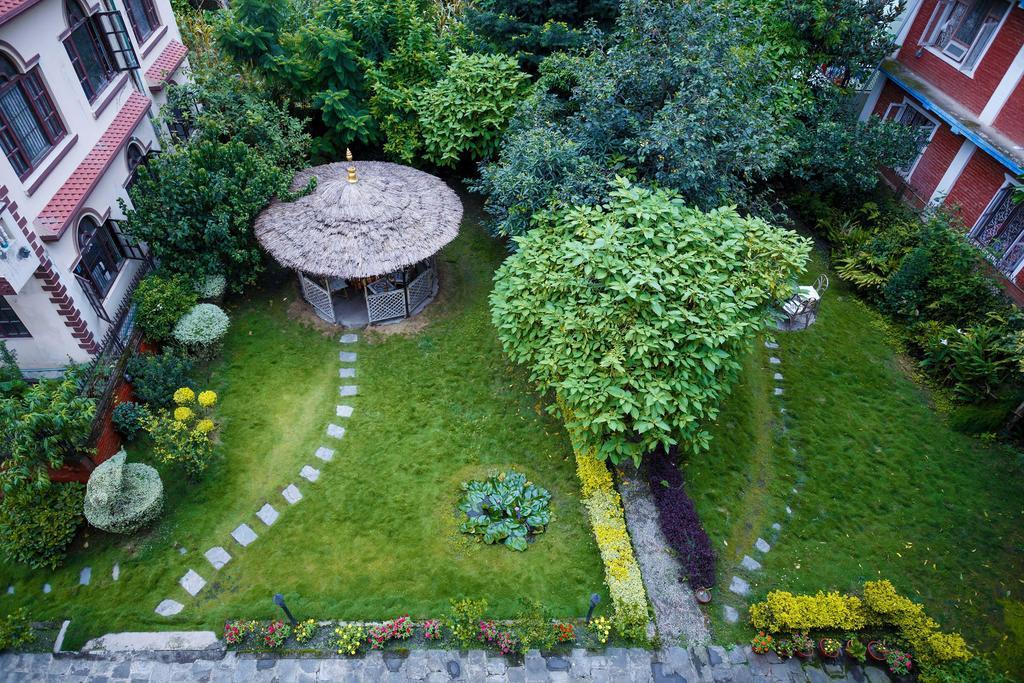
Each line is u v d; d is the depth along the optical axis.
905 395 14.05
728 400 13.71
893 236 16.41
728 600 10.46
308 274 15.09
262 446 12.41
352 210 14.09
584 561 10.89
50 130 11.27
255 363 14.07
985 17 16.06
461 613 9.73
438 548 10.97
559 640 9.74
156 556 10.57
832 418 13.48
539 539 11.17
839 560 11.10
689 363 10.12
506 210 14.42
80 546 10.61
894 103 19.47
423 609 10.15
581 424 10.90
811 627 9.87
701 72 12.66
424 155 18.03
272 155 15.61
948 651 9.40
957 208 16.03
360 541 11.02
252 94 16.25
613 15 17.66
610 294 10.75
